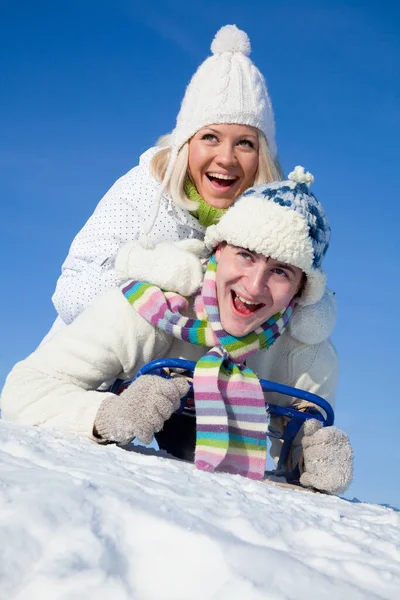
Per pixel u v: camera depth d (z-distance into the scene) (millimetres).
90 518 1015
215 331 2145
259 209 2035
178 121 2963
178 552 980
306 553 1090
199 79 2936
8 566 889
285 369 2428
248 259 2074
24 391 2148
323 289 2248
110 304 2232
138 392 1970
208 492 1367
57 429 2039
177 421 2336
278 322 2213
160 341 2256
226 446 1957
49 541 949
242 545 1000
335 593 939
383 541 1211
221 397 2018
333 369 2482
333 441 2125
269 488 1676
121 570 944
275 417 2430
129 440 1975
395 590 992
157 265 2252
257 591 899
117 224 2941
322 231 2123
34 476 1177
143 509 1065
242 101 2861
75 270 2965
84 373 2193
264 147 2955
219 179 2902
